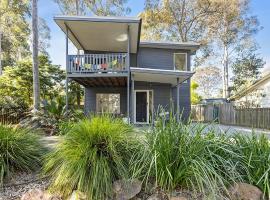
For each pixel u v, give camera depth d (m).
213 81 38.00
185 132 3.56
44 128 9.09
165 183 3.34
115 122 4.03
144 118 15.52
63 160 3.74
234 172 3.45
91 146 3.61
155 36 25.94
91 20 11.41
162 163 3.37
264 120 13.58
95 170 3.36
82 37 13.93
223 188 3.22
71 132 3.87
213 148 3.61
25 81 17.81
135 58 16.39
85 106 15.86
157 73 12.12
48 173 3.99
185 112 15.98
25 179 4.02
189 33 26.61
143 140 3.71
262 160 3.60
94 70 12.19
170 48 16.36
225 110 18.67
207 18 26.06
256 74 33.09
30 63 18.28
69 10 24.22
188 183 3.31
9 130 4.49
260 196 3.35
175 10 25.70
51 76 19.67
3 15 25.42
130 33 13.03
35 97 13.51
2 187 3.83
